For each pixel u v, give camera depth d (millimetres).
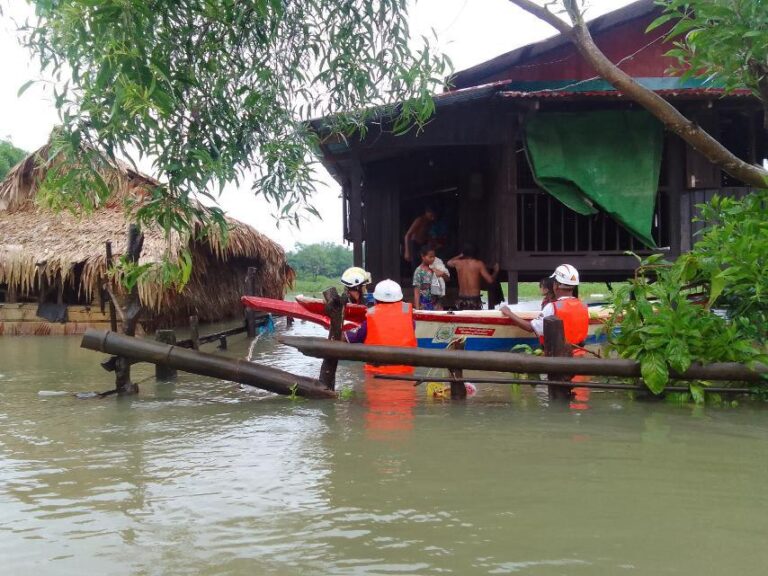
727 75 5238
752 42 4832
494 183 10609
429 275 10352
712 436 4707
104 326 13734
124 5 3496
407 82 5523
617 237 9742
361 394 6418
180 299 14008
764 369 5578
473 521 3193
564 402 5883
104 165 4539
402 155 11828
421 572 2684
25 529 3145
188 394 6543
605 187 9547
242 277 18328
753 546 2914
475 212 11812
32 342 12312
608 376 5871
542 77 10664
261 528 3129
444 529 3104
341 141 9688
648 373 5590
